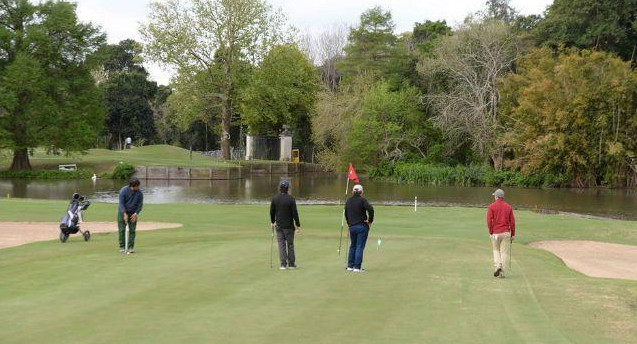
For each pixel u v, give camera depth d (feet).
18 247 56.18
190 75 238.48
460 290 38.96
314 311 31.96
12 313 30.76
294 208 45.68
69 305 32.55
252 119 260.01
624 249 74.59
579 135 198.49
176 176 218.18
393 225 88.84
